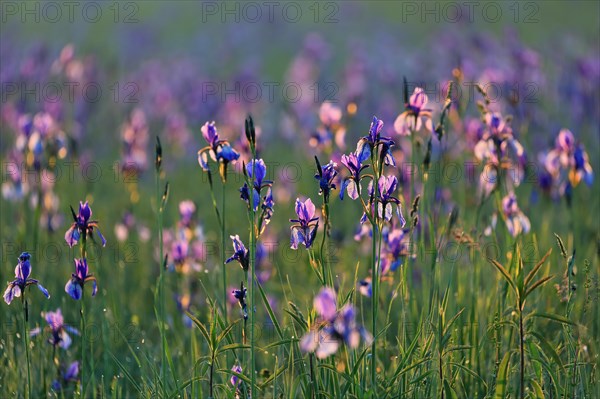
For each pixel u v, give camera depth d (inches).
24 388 280.7
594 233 393.1
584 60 636.7
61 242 438.3
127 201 530.0
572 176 334.3
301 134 627.2
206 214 526.0
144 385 259.8
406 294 274.4
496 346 260.7
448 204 399.9
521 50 618.8
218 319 235.9
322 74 860.6
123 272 385.7
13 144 594.9
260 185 233.3
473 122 381.7
